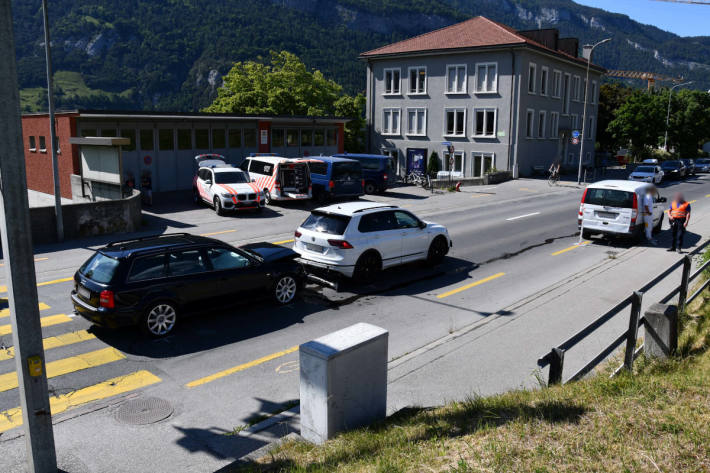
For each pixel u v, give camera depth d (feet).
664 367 21.31
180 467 17.84
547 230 63.72
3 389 23.38
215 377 24.81
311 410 17.62
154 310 28.94
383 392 18.98
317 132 115.34
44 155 91.45
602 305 34.76
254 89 171.12
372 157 96.58
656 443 14.56
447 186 110.52
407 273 43.86
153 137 90.27
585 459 14.05
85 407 21.97
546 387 20.45
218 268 31.50
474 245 54.95
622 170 174.60
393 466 14.44
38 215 53.93
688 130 240.12
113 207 59.31
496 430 16.06
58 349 27.81
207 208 77.00
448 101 144.77
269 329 30.89
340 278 41.93
